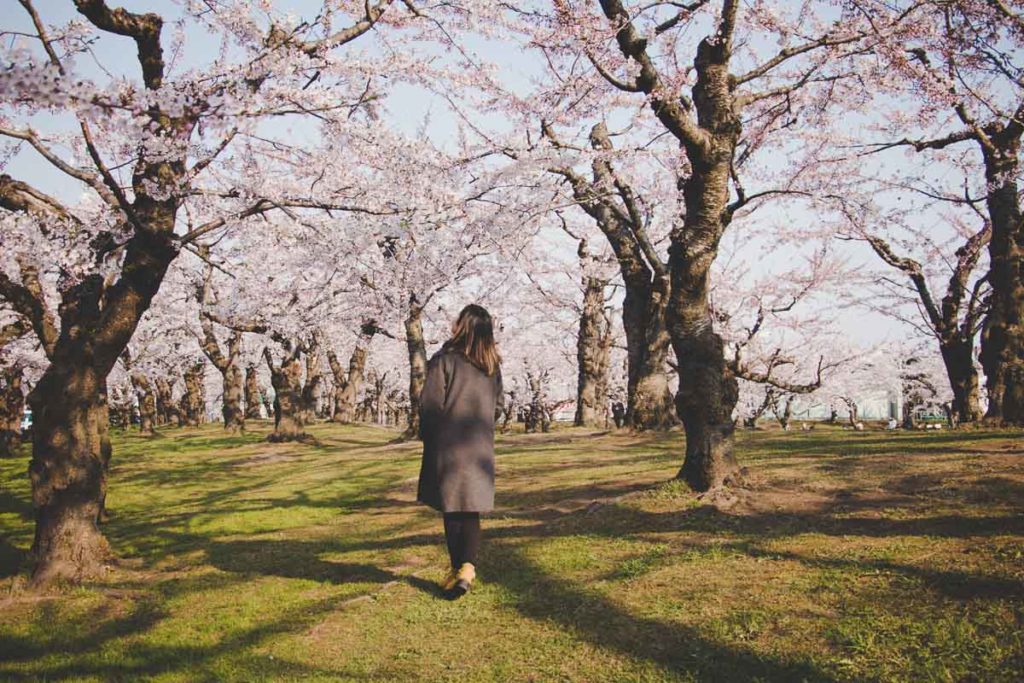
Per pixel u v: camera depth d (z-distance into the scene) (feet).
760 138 44.04
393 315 69.46
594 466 37.35
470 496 16.21
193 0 25.46
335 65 25.26
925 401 144.25
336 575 20.42
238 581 20.75
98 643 16.44
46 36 17.30
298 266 60.85
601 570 17.51
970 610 12.35
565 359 122.01
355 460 54.13
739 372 83.66
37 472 22.38
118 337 22.99
